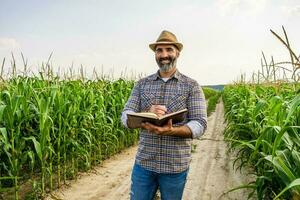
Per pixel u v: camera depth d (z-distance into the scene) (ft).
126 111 11.20
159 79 11.21
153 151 10.84
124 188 21.24
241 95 34.99
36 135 19.24
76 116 22.18
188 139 11.02
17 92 17.63
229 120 35.22
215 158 29.55
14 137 16.30
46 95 18.98
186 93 10.85
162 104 10.91
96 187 21.20
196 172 25.20
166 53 10.57
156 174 10.99
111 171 24.95
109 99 30.66
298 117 12.25
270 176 12.23
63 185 20.86
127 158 29.45
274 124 12.76
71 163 24.57
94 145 25.43
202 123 10.52
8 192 18.81
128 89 34.86
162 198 11.21
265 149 13.00
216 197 19.75
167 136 10.73
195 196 20.03
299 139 10.61
